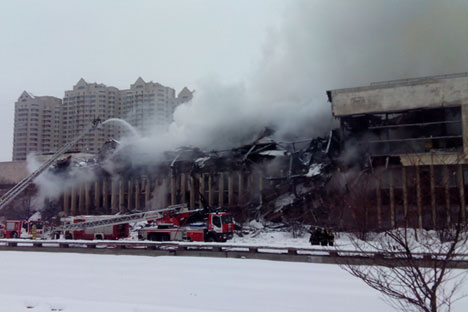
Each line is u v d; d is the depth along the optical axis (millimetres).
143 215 30438
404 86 33688
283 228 33500
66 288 11305
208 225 27219
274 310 8703
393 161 32031
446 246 5793
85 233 31000
